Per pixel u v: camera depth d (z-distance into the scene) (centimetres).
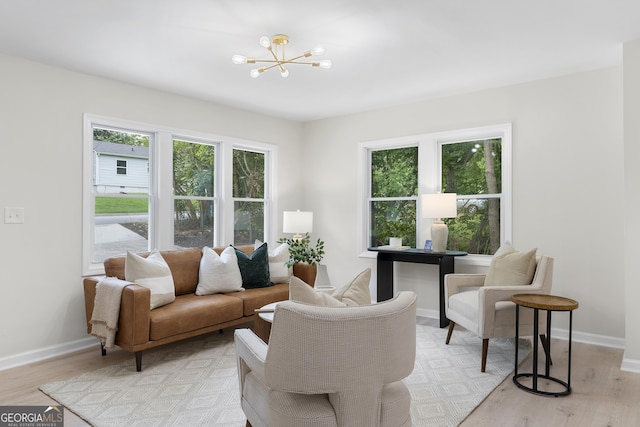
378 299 470
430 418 237
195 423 231
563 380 287
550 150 388
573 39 299
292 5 247
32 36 289
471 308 322
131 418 237
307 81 393
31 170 333
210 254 399
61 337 349
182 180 449
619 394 266
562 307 260
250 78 384
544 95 391
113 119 382
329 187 545
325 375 150
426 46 310
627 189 305
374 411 158
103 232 385
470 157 449
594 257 367
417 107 469
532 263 328
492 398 263
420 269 470
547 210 389
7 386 282
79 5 246
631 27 280
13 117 324
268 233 539
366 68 359
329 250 544
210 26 275
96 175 381
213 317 346
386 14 260
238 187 506
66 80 354
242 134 500
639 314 302
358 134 518
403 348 163
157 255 367
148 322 306
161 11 254
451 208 422
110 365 319
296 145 566
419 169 471
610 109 359
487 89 421
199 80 389
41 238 339
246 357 185
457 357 335
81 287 362
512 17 265
